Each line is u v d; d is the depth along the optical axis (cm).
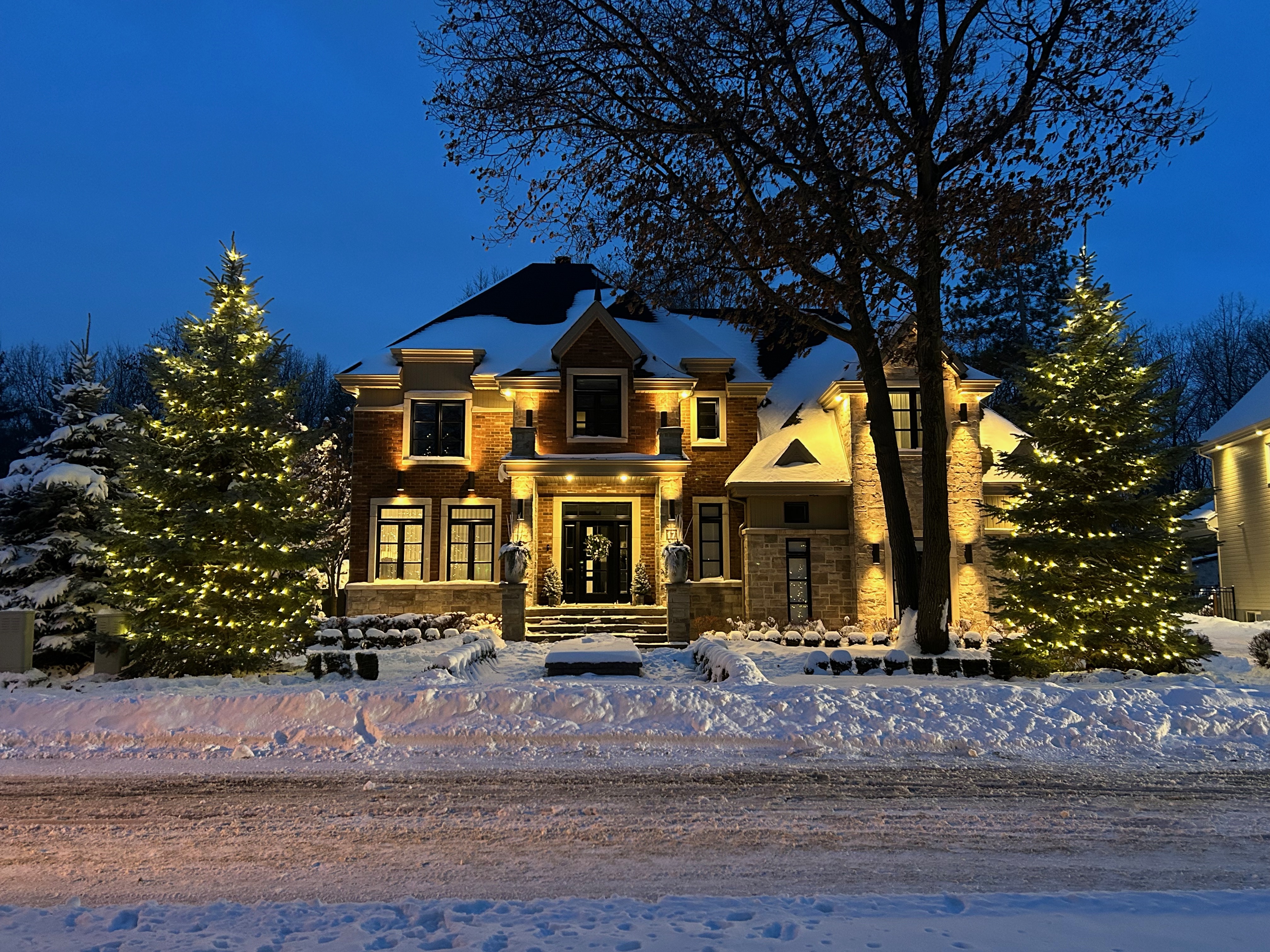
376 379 2731
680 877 625
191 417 1744
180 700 1186
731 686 1312
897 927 467
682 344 2925
